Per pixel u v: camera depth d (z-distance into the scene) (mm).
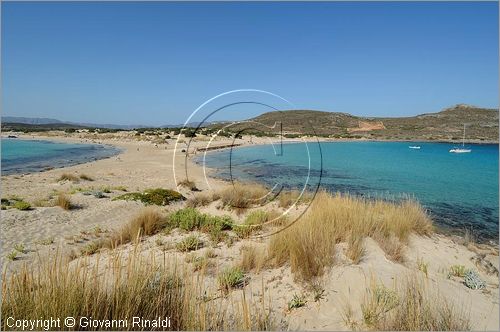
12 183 18062
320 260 4984
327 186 20656
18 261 6953
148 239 7742
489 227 11758
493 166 34281
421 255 6582
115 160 33688
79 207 12500
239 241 7156
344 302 4105
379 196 17125
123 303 3197
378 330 3398
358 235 6023
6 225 9609
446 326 3291
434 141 86562
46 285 3199
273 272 5164
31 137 74750
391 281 4523
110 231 9836
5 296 3082
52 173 23250
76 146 54094
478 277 5340
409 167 32531
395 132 98562
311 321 3764
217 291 4496
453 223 12297
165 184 19641
